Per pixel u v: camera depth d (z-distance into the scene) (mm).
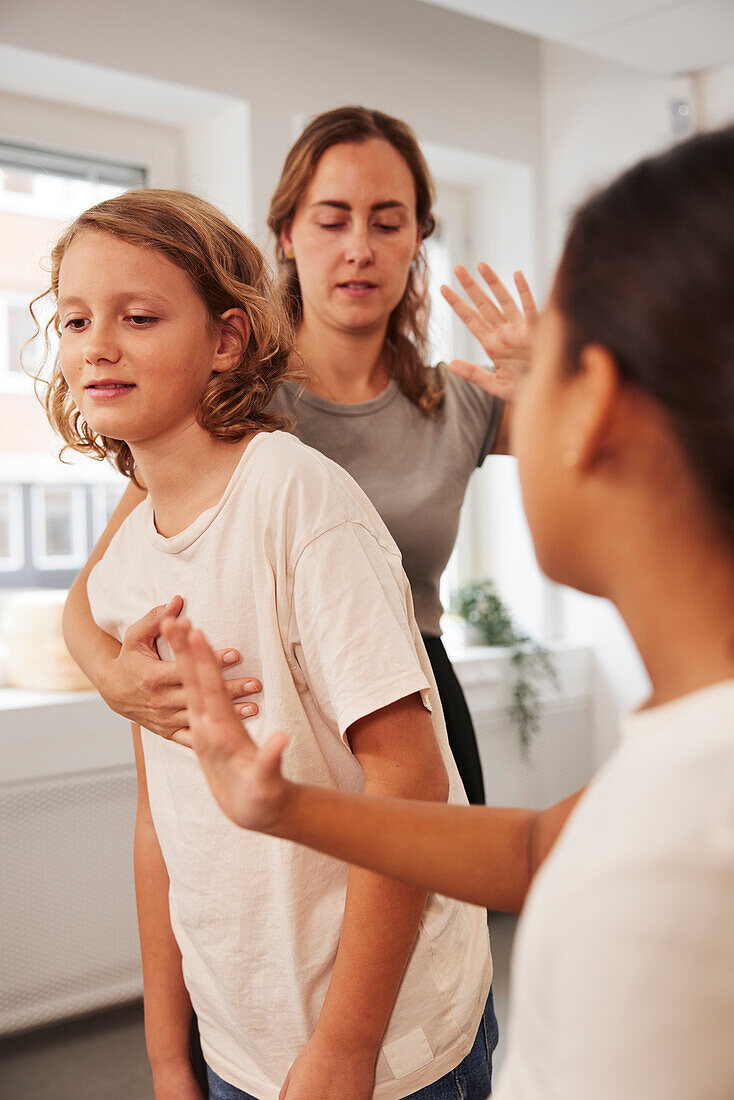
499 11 3016
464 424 1607
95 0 2777
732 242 406
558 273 477
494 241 4031
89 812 2781
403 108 3500
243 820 564
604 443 444
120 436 1011
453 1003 1013
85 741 2773
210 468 1038
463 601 3818
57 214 3047
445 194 4016
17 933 2666
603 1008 388
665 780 406
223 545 1000
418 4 3547
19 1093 2449
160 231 995
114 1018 2826
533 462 478
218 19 3016
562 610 4039
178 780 1042
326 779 993
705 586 440
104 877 2803
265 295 1139
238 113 3092
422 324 1731
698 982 379
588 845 416
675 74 3562
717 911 381
